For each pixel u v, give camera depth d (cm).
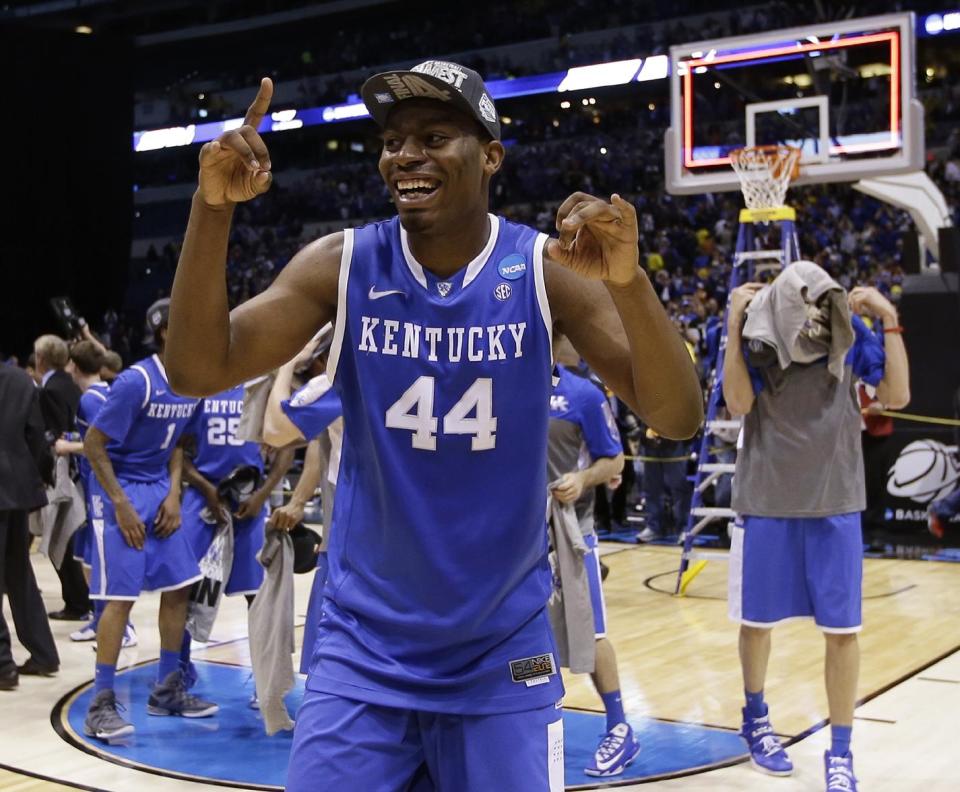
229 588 522
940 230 937
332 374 200
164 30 2702
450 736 196
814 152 945
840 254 1748
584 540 421
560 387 422
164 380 484
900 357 414
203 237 169
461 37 2462
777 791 401
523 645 199
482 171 189
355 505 201
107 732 464
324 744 192
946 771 419
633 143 2216
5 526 553
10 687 550
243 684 560
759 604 407
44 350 714
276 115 2583
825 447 396
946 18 1953
